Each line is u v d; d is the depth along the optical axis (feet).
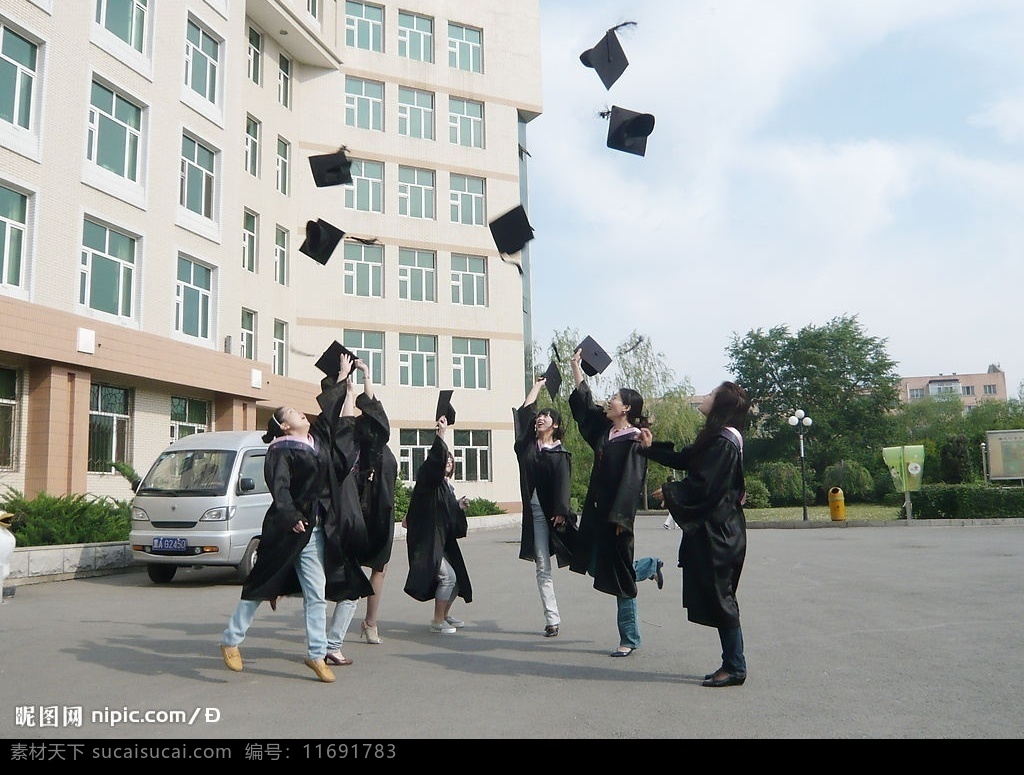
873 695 15.96
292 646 22.20
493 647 21.97
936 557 44.91
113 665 19.63
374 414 21.53
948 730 13.62
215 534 36.45
